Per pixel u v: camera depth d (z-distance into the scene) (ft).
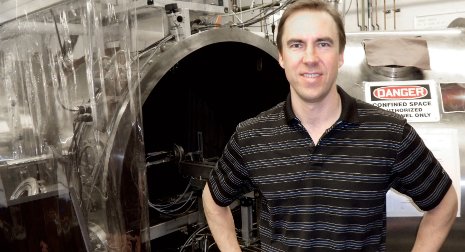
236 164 4.02
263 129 3.82
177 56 4.99
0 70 5.91
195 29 6.46
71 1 4.86
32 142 5.51
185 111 8.57
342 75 5.82
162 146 8.40
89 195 4.61
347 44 6.13
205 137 8.91
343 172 3.44
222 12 7.21
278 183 3.63
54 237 3.94
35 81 5.42
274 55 6.18
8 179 4.94
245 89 7.83
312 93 3.38
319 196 3.50
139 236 4.67
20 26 5.54
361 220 3.43
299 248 3.56
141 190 4.65
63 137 5.06
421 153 3.49
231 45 5.93
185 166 7.61
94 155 4.65
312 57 3.31
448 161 5.17
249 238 7.00
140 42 6.32
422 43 5.73
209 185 4.40
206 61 6.89
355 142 3.45
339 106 3.63
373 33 6.37
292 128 3.66
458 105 5.40
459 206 5.12
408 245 5.26
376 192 3.43
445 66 5.69
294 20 3.47
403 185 3.62
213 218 4.38
